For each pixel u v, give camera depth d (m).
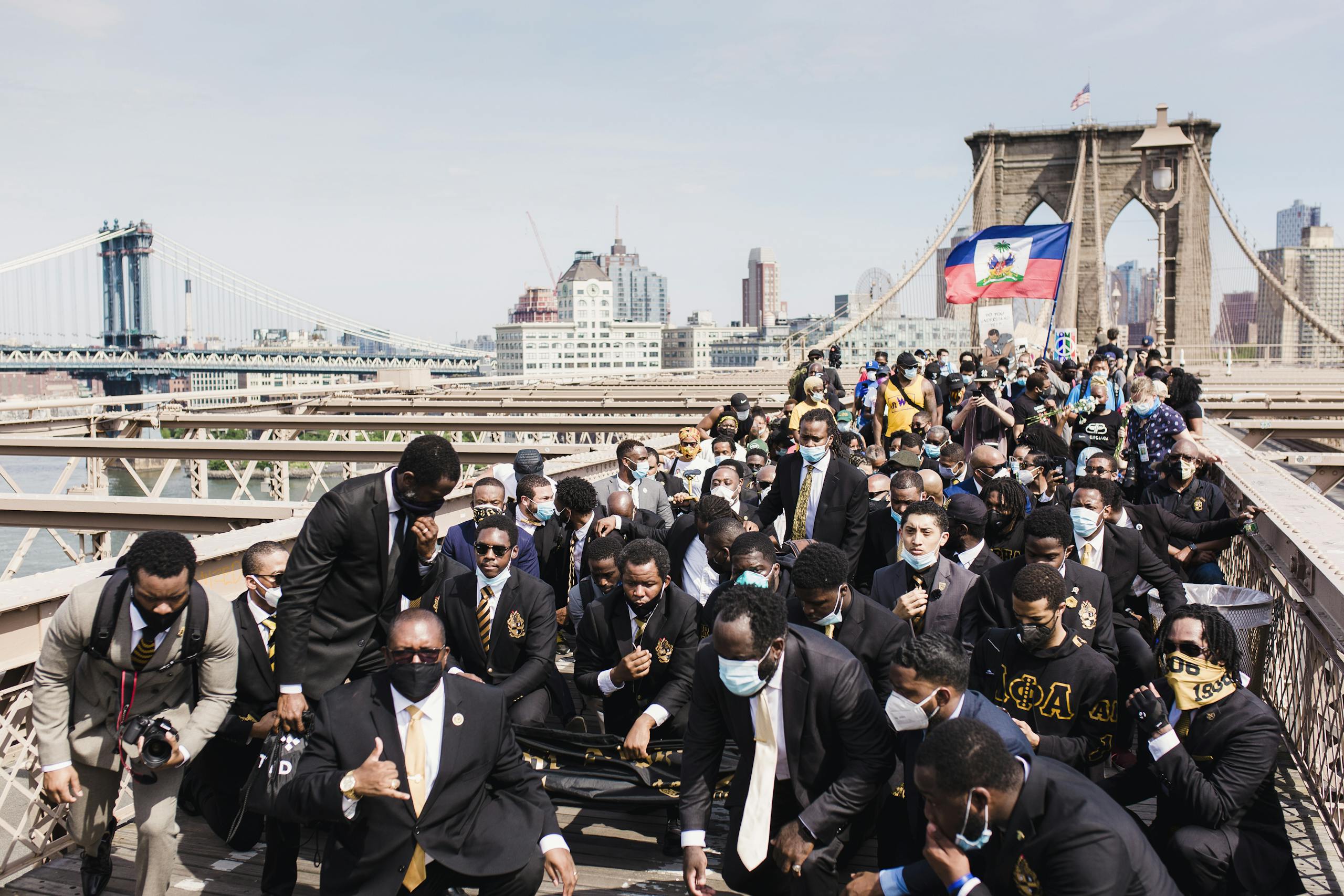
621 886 4.87
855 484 6.97
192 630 4.22
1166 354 46.66
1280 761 6.01
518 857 4.14
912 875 3.72
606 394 26.33
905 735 4.02
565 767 5.45
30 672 5.02
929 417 12.64
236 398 24.02
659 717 5.31
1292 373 37.03
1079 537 6.02
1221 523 7.20
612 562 5.78
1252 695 4.38
